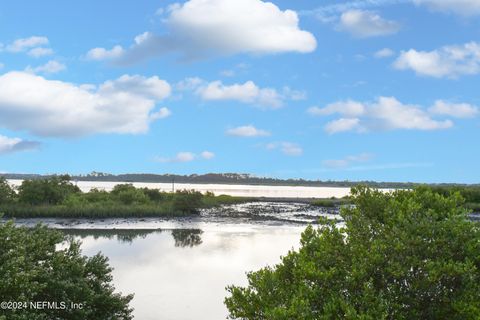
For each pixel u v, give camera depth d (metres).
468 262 11.41
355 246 12.95
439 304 11.64
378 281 12.16
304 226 69.31
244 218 79.88
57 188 84.62
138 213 77.44
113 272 35.38
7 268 13.94
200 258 41.84
